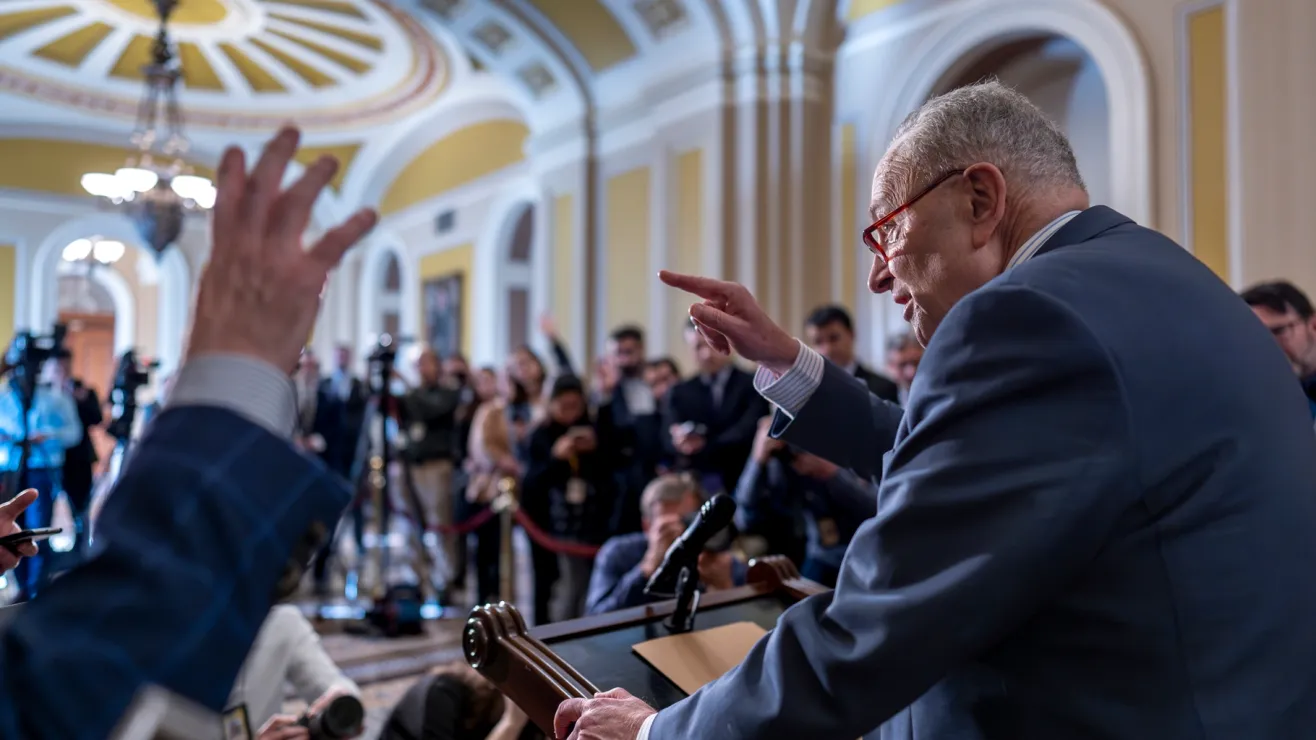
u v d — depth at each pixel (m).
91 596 0.53
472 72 9.57
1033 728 0.85
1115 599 0.82
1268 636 0.81
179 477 0.56
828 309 3.53
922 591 0.79
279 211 0.65
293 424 0.65
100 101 10.45
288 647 2.06
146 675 0.52
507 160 10.36
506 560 4.39
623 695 1.02
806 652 0.83
